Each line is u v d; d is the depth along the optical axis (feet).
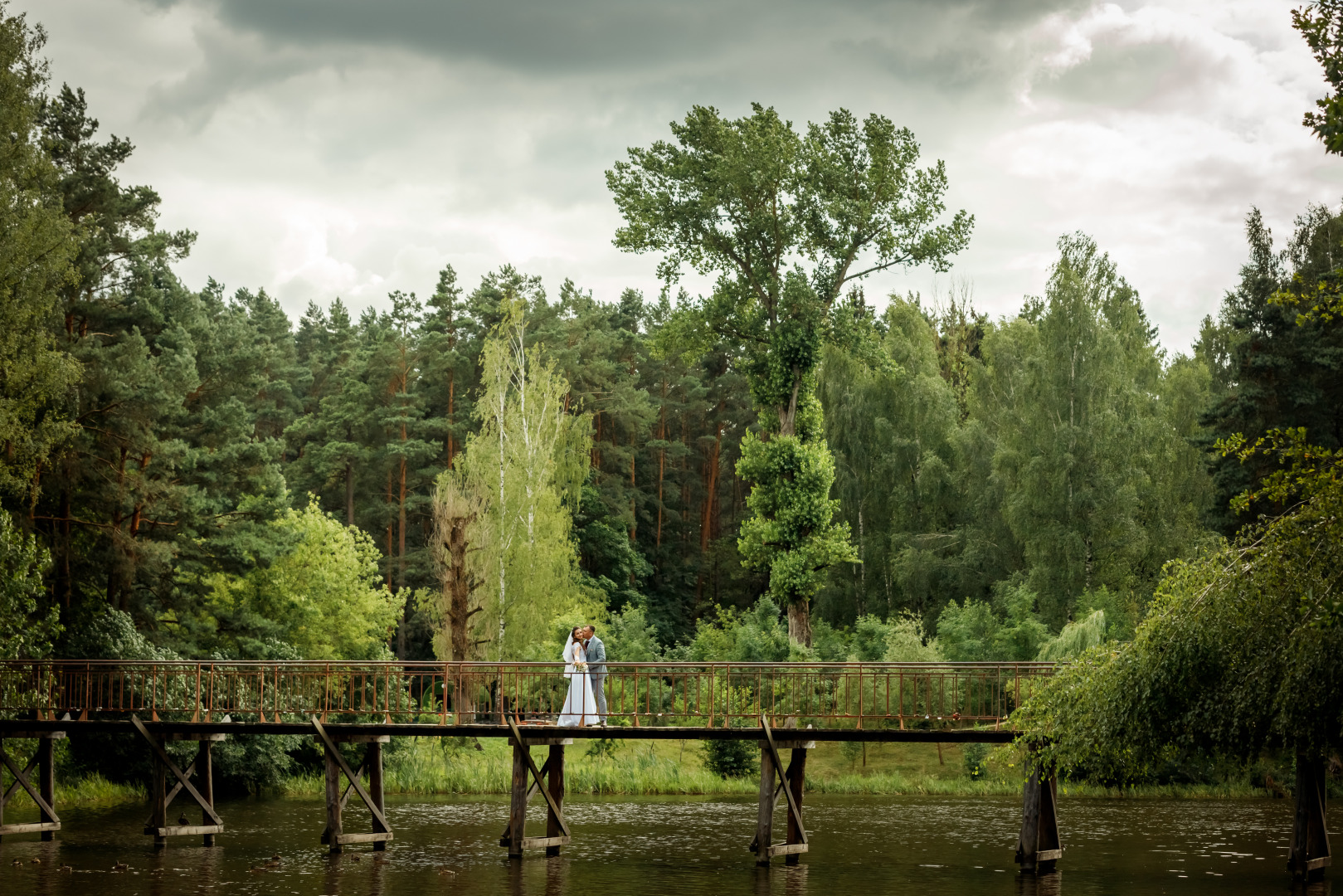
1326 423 132.67
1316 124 45.34
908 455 183.42
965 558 169.48
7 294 93.15
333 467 215.10
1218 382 206.18
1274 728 48.11
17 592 85.87
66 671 81.35
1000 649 131.34
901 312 196.34
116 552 107.34
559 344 224.53
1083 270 183.62
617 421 225.35
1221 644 50.47
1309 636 47.37
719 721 115.65
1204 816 94.22
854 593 181.98
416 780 109.91
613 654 142.61
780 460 149.07
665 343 160.97
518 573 157.69
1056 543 149.89
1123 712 51.78
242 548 122.52
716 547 223.30
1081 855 70.38
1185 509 160.25
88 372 105.40
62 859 66.69
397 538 221.46
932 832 82.79
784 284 150.51
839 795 113.09
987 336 191.83
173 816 89.20
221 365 124.47
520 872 62.49
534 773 68.33
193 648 113.39
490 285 235.40
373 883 58.54
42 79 100.27
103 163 115.34
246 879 59.41
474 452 171.42
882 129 153.28
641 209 156.76
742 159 149.59
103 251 113.39
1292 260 147.02
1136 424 155.53
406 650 201.36
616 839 77.51
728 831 82.12
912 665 63.62
